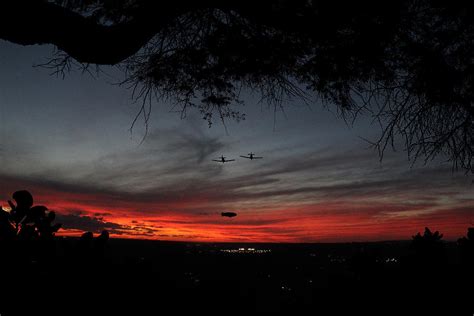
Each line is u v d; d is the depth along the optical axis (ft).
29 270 5.50
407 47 12.69
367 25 11.89
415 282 9.61
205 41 14.11
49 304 5.47
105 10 11.82
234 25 13.57
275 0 11.50
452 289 9.34
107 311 5.81
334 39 12.50
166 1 10.43
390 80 13.69
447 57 12.99
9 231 5.51
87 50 9.91
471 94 12.81
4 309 5.27
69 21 9.25
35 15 8.79
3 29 8.96
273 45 13.48
